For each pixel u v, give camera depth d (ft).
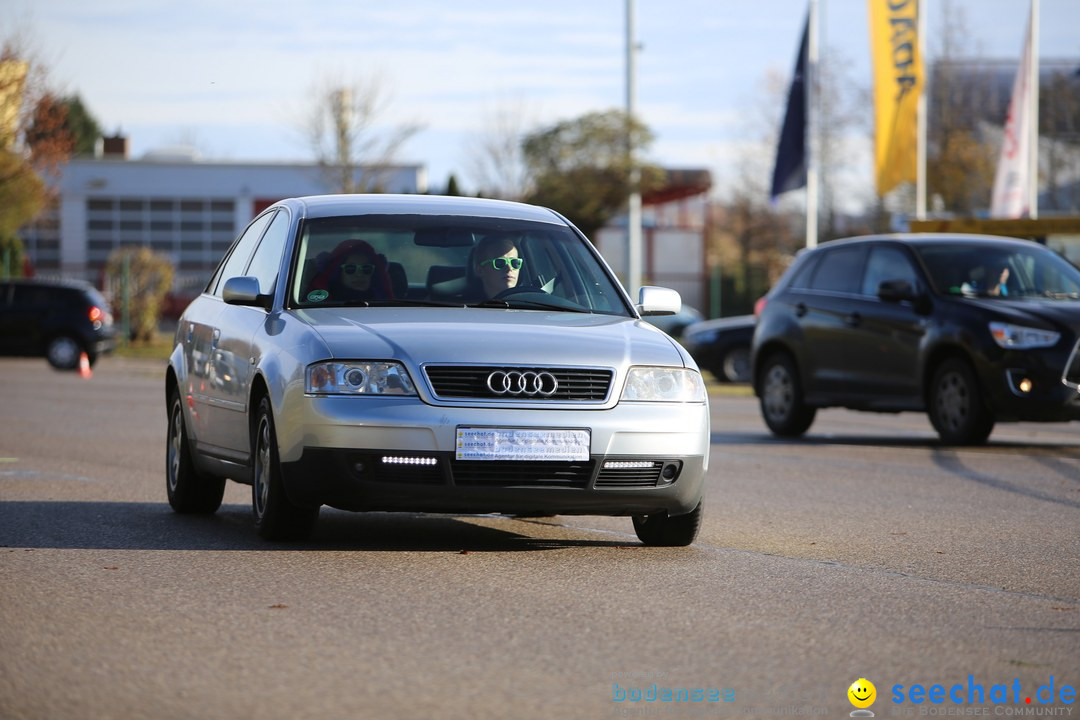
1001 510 109.19
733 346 309.63
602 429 81.46
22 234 602.03
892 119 292.81
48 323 337.93
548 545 88.89
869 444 169.07
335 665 56.80
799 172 325.83
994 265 168.25
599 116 453.17
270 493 85.25
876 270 173.58
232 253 107.96
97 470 132.16
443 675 55.31
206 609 67.41
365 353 81.41
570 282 93.97
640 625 64.75
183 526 95.66
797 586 75.25
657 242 635.25
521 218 97.71
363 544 87.61
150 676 55.01
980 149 568.82
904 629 64.80
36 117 380.99
